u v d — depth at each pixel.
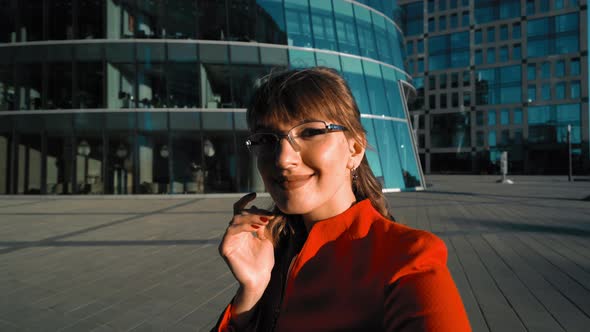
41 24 16.19
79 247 6.38
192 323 3.31
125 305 3.73
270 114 0.77
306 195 0.75
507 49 47.59
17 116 15.91
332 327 0.69
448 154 51.19
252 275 0.90
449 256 5.48
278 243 1.00
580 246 6.07
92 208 11.88
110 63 15.86
